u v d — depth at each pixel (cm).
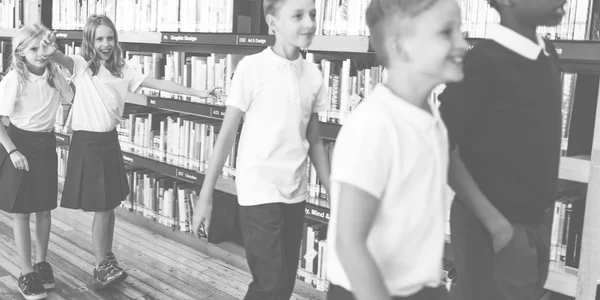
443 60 98
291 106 196
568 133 215
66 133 459
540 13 132
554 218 224
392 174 100
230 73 327
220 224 350
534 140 137
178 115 395
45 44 269
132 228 394
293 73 197
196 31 336
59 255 340
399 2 98
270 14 195
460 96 135
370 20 104
